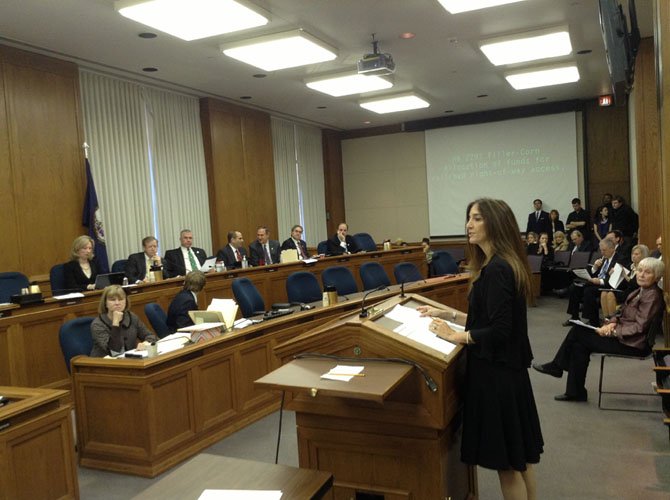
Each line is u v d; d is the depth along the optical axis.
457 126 12.23
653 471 3.12
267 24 6.04
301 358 2.26
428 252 7.79
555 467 3.23
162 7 5.10
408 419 2.09
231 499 1.40
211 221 9.36
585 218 10.84
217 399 3.88
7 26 5.68
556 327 7.13
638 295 4.14
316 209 12.53
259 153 10.38
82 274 5.63
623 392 4.38
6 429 2.49
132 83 8.02
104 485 3.28
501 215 2.17
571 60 8.17
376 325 2.23
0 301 5.43
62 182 6.77
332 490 2.25
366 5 5.69
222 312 4.12
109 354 3.85
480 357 2.09
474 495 2.53
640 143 7.22
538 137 11.55
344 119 11.93
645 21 6.44
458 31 6.62
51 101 6.68
